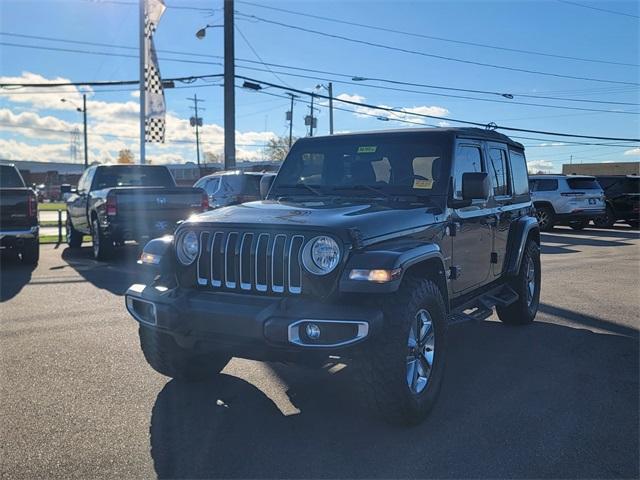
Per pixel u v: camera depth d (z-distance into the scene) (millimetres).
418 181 4895
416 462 3529
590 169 68250
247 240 3896
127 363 5348
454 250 4883
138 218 11203
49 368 5195
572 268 11289
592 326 6820
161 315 3936
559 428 4004
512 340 6227
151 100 17984
